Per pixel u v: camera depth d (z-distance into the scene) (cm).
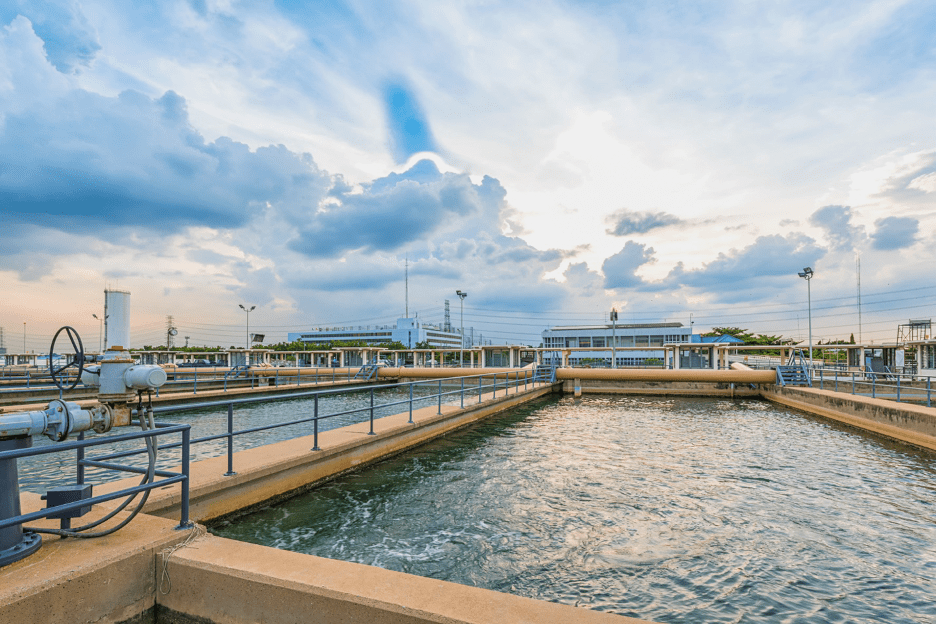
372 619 303
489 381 3466
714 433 1586
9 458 326
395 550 639
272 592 334
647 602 519
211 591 354
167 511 594
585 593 535
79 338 419
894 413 1458
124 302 457
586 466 1096
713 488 931
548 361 4022
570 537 688
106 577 343
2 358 5084
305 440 992
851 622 488
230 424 712
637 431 1617
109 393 431
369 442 1063
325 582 327
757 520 763
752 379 2866
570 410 2283
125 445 1337
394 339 14112
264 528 699
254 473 739
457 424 1579
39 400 1908
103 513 453
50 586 311
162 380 437
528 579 565
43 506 468
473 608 295
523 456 1201
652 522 748
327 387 3083
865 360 3562
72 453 1227
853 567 606
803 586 557
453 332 17050
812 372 2730
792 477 1020
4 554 333
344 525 721
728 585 557
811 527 736
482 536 688
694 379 2981
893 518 776
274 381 3027
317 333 15700
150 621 369
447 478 984
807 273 3450
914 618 495
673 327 7581
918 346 3225
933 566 611
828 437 1523
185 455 423
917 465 1141
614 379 3119
